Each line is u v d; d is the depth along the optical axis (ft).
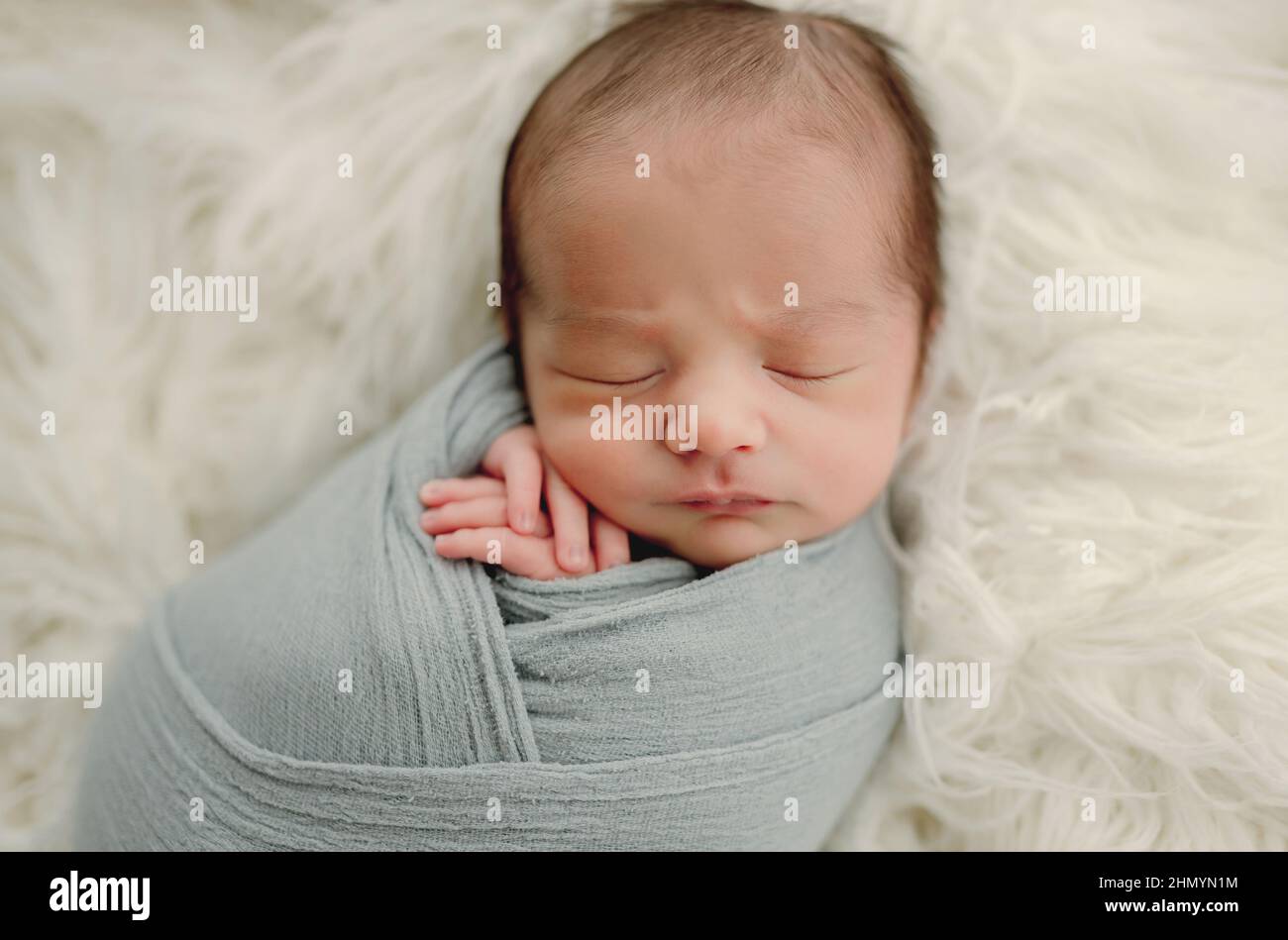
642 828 2.27
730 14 2.56
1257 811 2.46
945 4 2.98
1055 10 3.01
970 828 2.68
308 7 3.32
